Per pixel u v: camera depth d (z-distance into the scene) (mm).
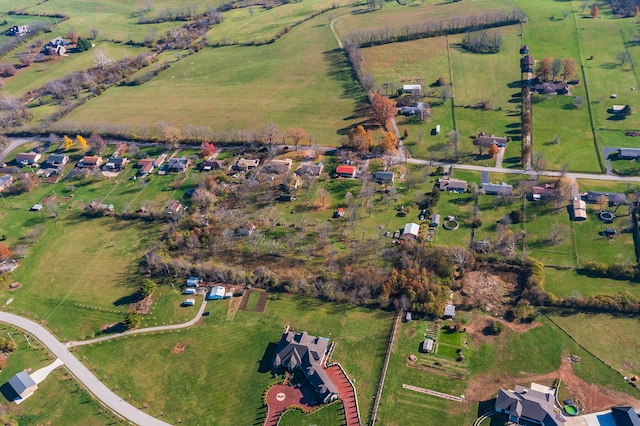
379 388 158875
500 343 169750
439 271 192125
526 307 178125
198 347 177250
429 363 165375
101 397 164750
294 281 195375
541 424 144625
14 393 167875
